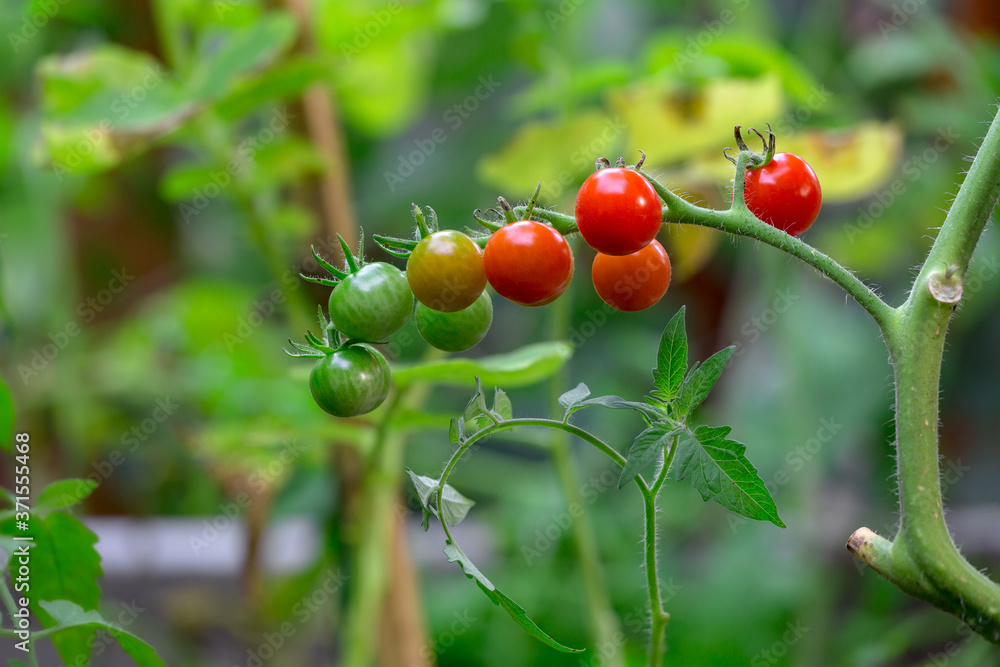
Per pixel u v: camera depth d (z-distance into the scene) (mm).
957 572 694
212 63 990
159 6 1137
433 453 1701
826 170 1054
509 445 1943
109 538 1442
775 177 713
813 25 1760
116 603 1420
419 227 705
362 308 688
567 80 1213
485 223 706
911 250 1723
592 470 1711
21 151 1530
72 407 1589
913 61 1536
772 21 1715
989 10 1621
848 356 1639
